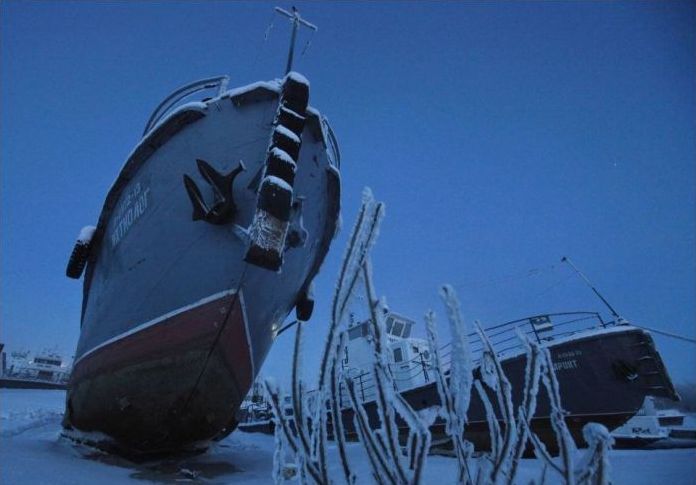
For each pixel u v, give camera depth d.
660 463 6.52
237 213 6.61
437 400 9.71
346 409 12.34
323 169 7.54
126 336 7.37
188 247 6.90
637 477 5.51
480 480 2.03
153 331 7.05
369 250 2.22
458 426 2.04
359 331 14.73
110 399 7.50
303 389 2.19
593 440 1.83
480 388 2.21
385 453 1.98
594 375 8.28
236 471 7.44
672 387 7.87
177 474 6.81
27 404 18.03
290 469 2.74
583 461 1.86
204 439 8.18
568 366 8.51
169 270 7.04
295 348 2.27
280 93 6.66
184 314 6.86
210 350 6.82
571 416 8.35
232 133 6.84
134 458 7.59
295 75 6.54
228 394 7.65
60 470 5.42
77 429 8.61
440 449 9.12
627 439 13.01
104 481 5.28
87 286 10.20
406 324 16.58
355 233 2.27
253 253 5.62
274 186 5.86
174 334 6.87
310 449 2.06
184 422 7.27
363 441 2.03
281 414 2.17
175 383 6.95
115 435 7.54
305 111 6.64
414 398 10.23
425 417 1.99
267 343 8.55
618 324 8.74
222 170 6.78
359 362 14.13
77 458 6.95
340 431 2.07
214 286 6.75
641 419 13.93
